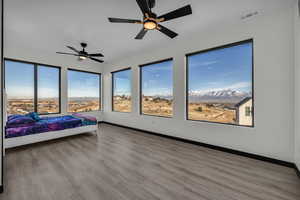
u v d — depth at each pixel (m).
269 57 2.32
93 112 5.82
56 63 4.73
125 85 5.17
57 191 1.60
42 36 3.21
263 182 1.78
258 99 2.43
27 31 2.96
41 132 3.20
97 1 2.04
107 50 4.20
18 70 4.08
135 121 4.67
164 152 2.79
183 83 3.45
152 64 4.30
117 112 5.37
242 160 2.41
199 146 3.14
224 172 2.02
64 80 4.93
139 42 3.60
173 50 3.64
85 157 2.54
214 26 2.77
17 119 3.13
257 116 2.44
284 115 2.20
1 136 1.60
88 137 3.85
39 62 4.34
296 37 2.01
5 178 1.85
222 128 2.85
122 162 2.35
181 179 1.85
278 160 2.25
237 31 2.65
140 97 4.64
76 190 1.62
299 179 1.84
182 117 3.47
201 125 3.15
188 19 2.51
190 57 3.46
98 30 2.94
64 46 3.88
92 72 5.75
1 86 1.62
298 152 1.95
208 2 2.05
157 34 3.13
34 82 4.35
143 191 1.61
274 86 2.28
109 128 4.98
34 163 2.29
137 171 2.05
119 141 3.50
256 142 2.46
